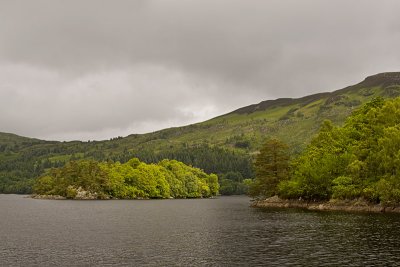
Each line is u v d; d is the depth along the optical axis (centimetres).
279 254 4672
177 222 8588
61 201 19275
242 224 7969
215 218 9500
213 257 4581
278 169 13975
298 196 13000
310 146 13925
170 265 4209
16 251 5028
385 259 4284
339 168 11525
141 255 4747
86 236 6366
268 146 14100
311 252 4738
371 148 10675
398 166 9256
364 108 12738
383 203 9712
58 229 7325
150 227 7638
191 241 5778
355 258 4356
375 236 5772
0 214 10906
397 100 11162
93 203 17375
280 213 10412
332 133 13238
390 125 10619
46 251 5022
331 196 11569
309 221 8025
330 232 6309
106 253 4881
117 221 8881
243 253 4784
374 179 10250
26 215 10562
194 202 19238
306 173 11994
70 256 4706
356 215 8912
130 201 19850
